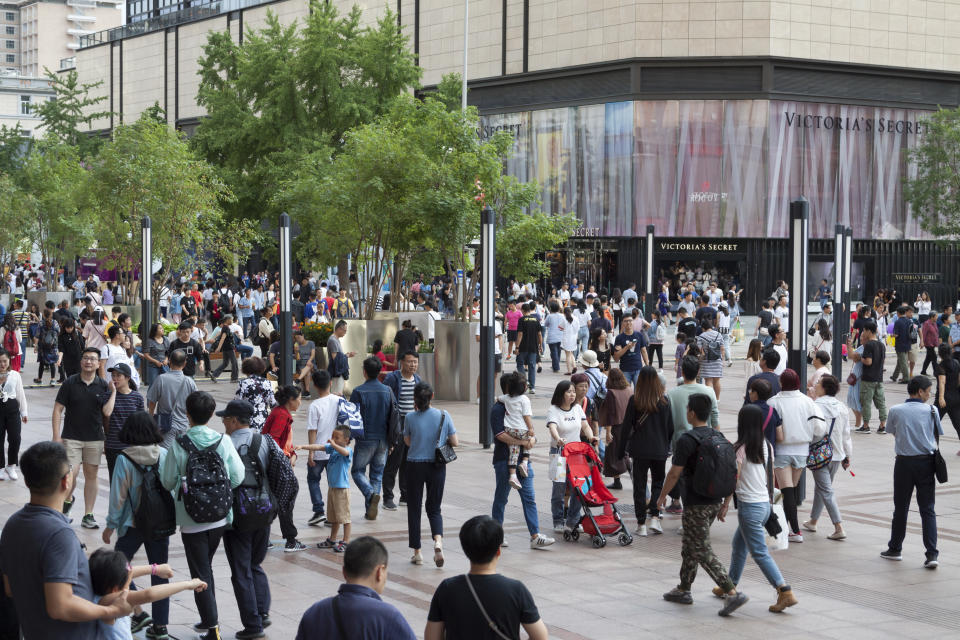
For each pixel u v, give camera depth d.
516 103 56.22
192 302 37.50
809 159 51.34
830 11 51.03
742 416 9.07
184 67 77.94
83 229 42.69
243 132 43.34
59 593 4.79
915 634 8.37
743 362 33.84
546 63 54.66
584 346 29.95
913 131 53.12
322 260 32.78
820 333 22.56
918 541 11.59
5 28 199.50
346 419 10.84
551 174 54.28
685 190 51.16
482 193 24.86
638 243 51.84
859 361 19.50
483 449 17.36
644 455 11.62
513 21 56.16
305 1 67.19
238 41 72.62
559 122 53.81
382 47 42.75
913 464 10.47
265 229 45.41
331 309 30.34
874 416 21.80
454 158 25.05
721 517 9.05
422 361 23.22
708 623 8.59
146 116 31.94
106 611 4.94
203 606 7.75
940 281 54.25
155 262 32.31
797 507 12.70
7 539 4.95
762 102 50.25
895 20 52.19
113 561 5.05
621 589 9.59
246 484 7.82
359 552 4.82
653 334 28.73
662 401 11.62
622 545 11.27
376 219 25.06
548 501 13.45
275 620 8.44
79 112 69.56
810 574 10.20
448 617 5.00
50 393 24.09
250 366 11.02
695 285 48.81
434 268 31.97
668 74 50.97
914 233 53.72
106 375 15.37
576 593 9.44
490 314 17.50
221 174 43.22
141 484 7.66
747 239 51.06
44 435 18.03
